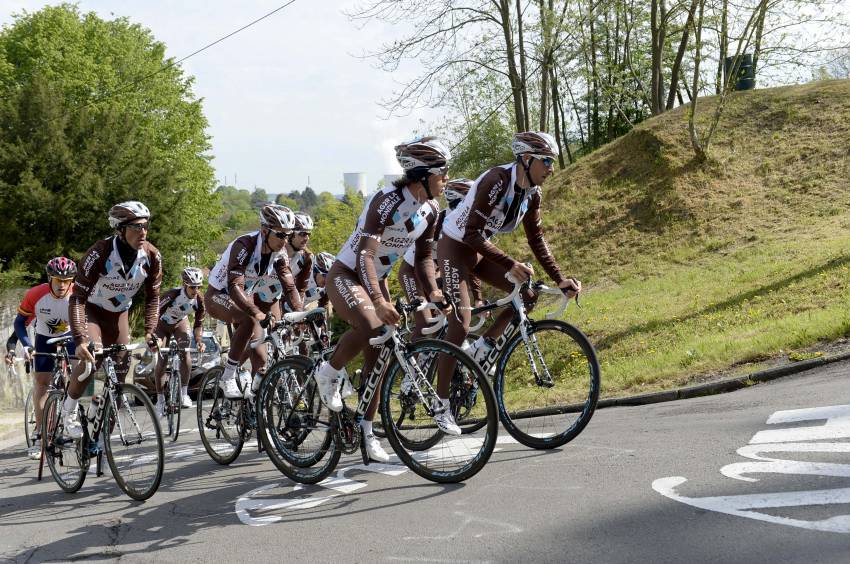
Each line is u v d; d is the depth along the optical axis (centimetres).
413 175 436
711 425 478
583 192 1934
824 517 283
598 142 3434
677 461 393
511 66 2408
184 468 604
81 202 2584
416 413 446
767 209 1569
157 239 2852
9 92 3091
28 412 768
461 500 380
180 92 3759
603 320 1167
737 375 678
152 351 581
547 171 477
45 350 679
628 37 3056
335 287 458
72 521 448
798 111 1903
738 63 1802
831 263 1055
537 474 409
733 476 351
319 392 455
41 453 595
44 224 2561
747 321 923
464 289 510
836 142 1719
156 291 582
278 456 491
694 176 1786
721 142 1881
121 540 394
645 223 1705
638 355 955
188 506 452
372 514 379
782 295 986
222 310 645
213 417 609
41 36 3294
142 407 478
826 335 708
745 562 255
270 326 568
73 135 2750
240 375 584
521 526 326
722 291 1130
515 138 478
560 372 501
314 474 468
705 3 1734
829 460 354
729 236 1507
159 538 389
